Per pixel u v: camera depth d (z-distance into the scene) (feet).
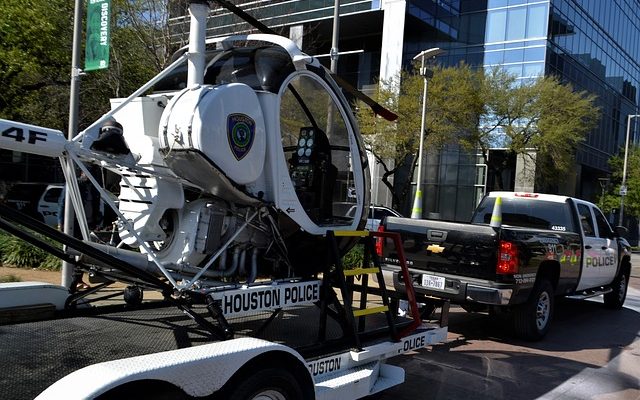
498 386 20.13
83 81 47.67
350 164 17.24
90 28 21.04
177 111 13.26
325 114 16.70
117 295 16.58
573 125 99.50
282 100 15.70
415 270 27.14
